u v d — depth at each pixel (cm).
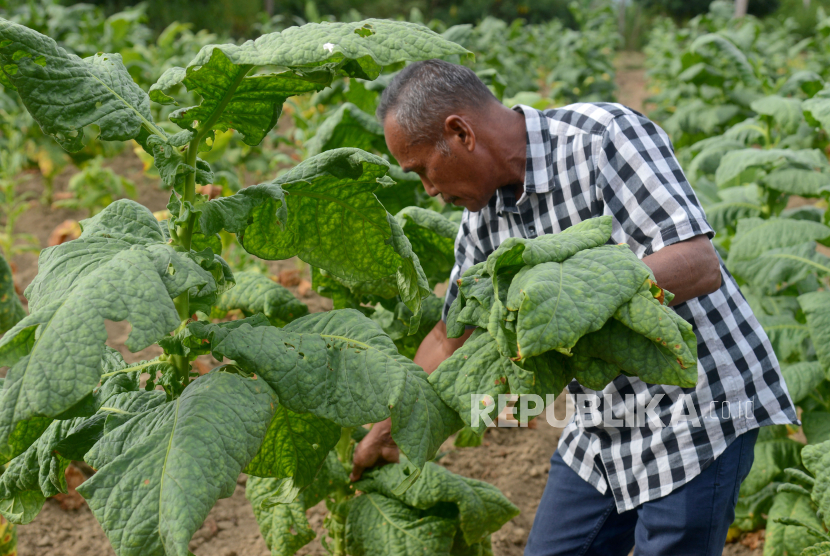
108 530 117
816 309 269
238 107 146
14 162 573
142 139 149
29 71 130
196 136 148
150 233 155
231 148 611
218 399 133
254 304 228
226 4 2153
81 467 322
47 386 110
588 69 1166
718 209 381
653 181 179
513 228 215
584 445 220
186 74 134
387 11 2600
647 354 141
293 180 155
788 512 277
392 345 159
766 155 353
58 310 118
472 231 226
